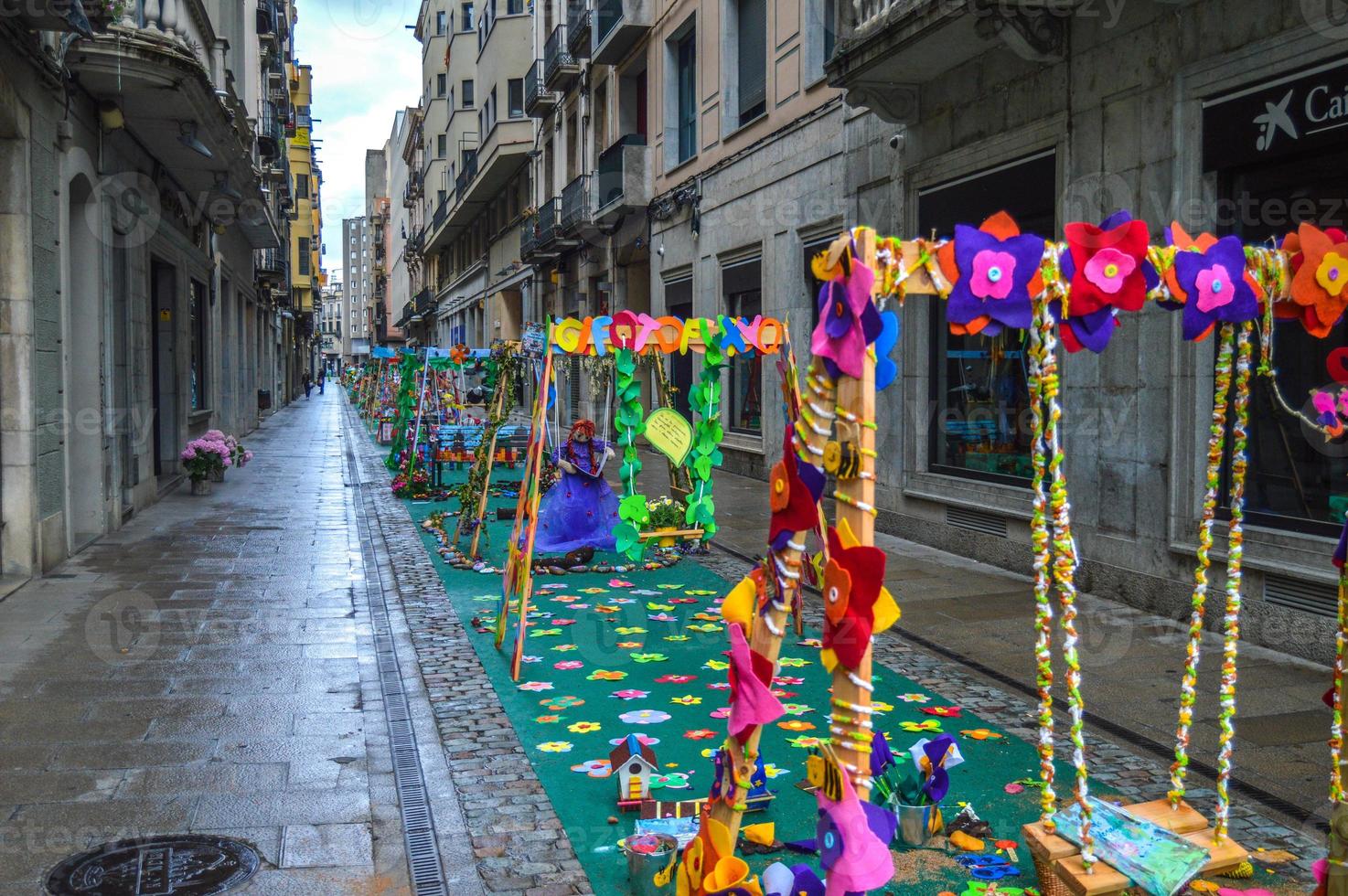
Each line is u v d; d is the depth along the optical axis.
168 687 5.54
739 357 16.02
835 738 2.62
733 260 15.55
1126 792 4.15
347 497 14.15
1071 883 3.14
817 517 2.65
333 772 4.39
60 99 8.85
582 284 24.12
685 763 4.46
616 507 9.70
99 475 10.29
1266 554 6.30
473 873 3.48
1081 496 8.03
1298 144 6.10
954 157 9.69
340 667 5.98
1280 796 4.08
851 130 11.69
